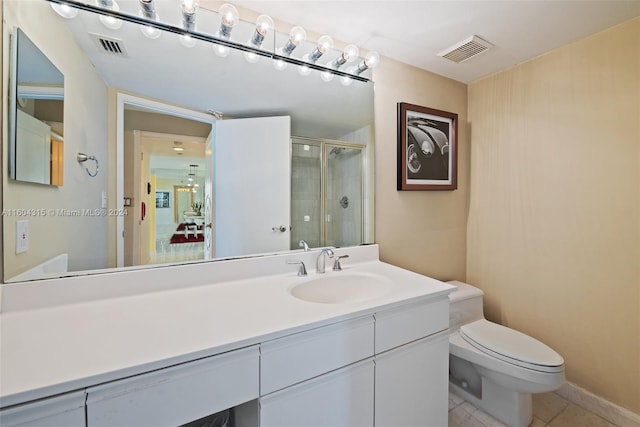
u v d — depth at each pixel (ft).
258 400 2.56
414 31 4.85
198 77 4.01
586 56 4.99
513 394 4.65
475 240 6.86
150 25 3.57
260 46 4.33
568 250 5.30
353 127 5.34
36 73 3.06
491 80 6.45
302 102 4.83
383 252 5.75
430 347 3.72
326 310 3.03
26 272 3.00
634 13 4.33
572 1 4.07
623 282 4.67
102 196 3.46
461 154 6.89
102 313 2.92
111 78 3.51
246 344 2.42
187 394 2.24
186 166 3.98
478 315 5.90
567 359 5.35
